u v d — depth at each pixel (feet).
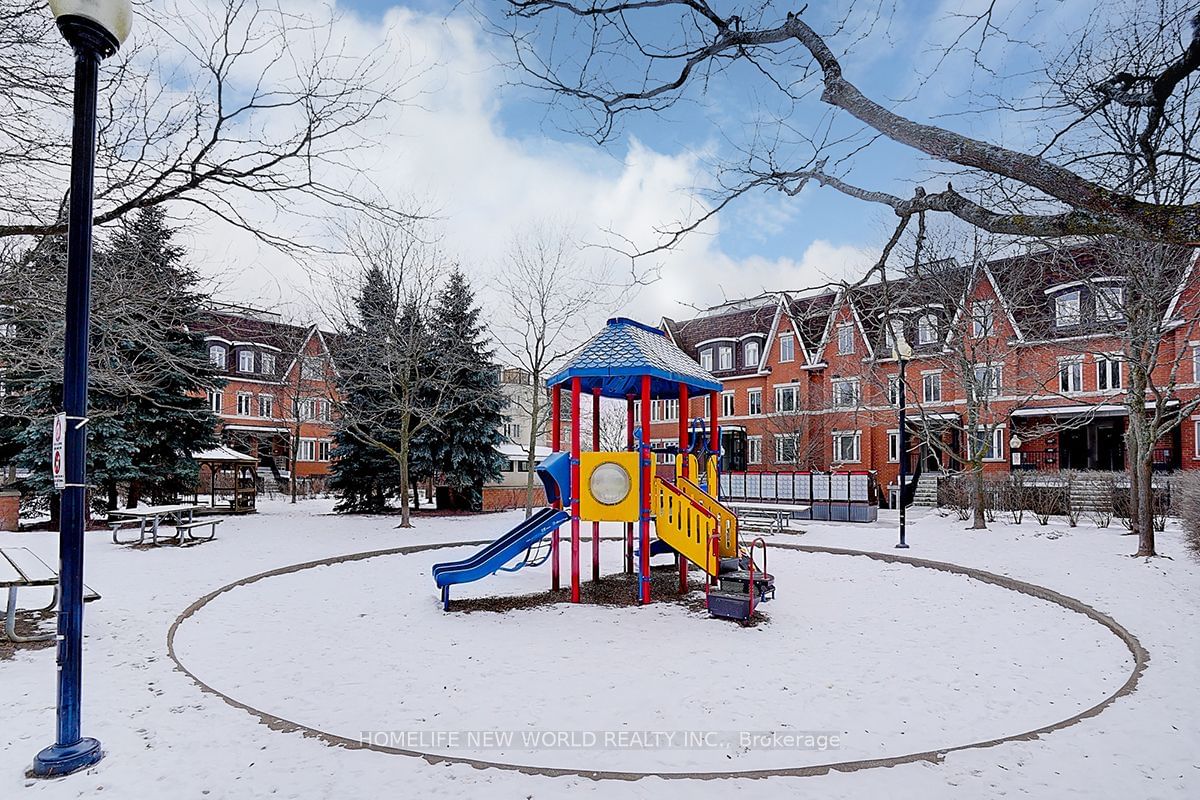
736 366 136.56
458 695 20.31
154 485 74.90
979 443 78.95
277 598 34.47
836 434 118.01
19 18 21.56
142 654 22.09
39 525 64.28
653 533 55.83
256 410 139.95
